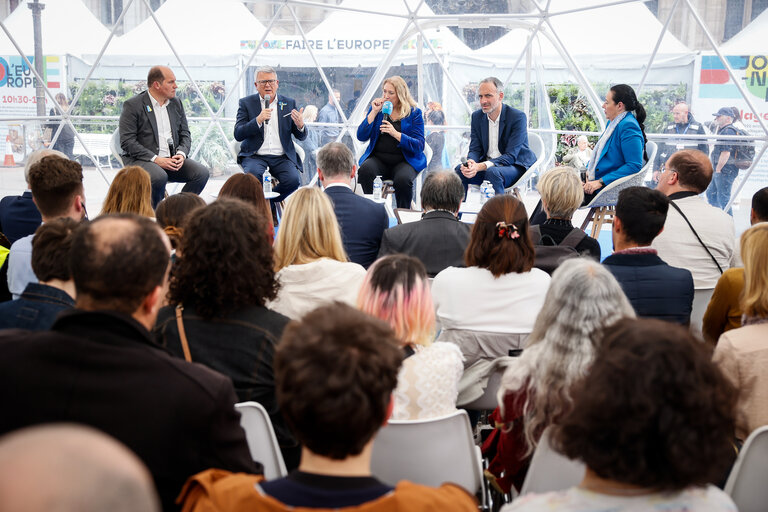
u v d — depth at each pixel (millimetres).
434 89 16719
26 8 16859
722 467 1774
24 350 2178
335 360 1725
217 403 2238
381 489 1723
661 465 1664
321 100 16625
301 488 1696
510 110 9484
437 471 2947
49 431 932
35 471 862
